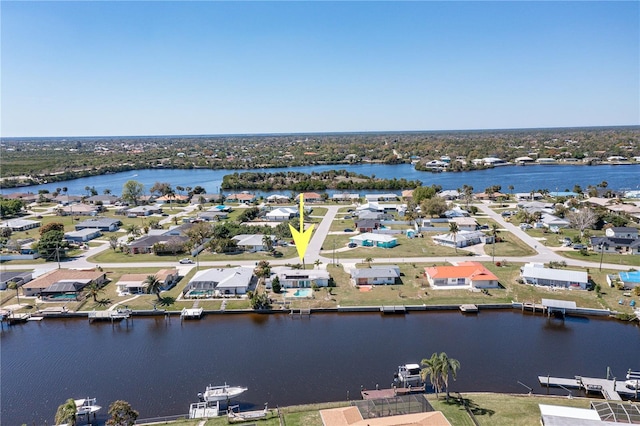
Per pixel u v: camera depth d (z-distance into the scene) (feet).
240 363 236.02
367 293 321.52
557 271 333.62
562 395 203.00
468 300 307.37
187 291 329.52
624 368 225.15
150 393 211.00
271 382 217.77
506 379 216.74
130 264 400.06
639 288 302.66
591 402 182.91
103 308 305.53
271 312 298.56
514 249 422.82
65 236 494.18
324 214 619.26
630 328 269.64
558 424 165.48
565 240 443.73
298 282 334.44
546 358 235.61
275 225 547.08
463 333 265.75
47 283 333.21
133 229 515.91
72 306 309.42
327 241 466.70
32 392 213.87
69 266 397.19
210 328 279.49
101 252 444.55
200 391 211.61
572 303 288.10
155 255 428.15
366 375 222.28
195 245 431.84
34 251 433.89
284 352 246.68
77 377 226.17
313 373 224.74
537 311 293.43
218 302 311.47
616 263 375.66
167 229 520.83
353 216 595.47
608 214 529.86
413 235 481.05
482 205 652.07
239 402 202.28
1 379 225.56
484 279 326.65
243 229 499.51
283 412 188.03
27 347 259.60
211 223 555.69
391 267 357.41
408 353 242.99
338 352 245.24
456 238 438.81
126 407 172.35
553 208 578.25
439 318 287.48
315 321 286.05
